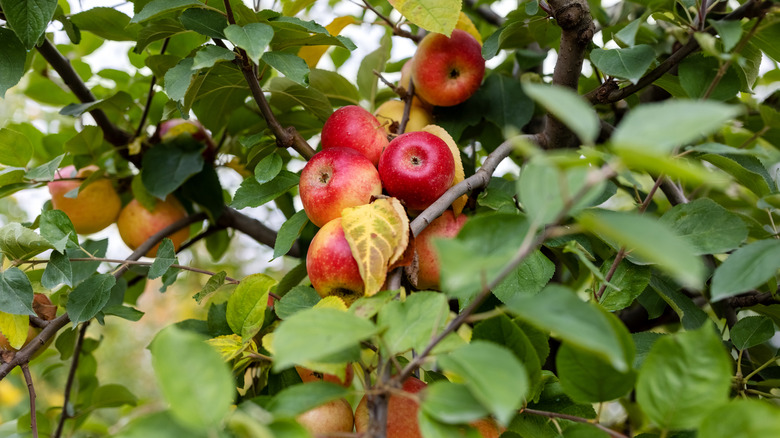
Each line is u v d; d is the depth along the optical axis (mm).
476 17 2225
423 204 1257
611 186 1443
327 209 1230
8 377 2518
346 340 760
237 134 1970
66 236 1364
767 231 1467
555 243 1336
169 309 4367
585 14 1262
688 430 966
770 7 1186
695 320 1349
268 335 1118
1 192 1694
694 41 1249
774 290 1364
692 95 1231
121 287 1925
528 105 1755
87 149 1858
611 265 1281
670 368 832
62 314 1553
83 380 2002
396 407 988
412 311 920
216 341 1166
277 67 1203
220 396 697
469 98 1744
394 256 1084
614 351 651
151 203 1897
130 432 702
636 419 1683
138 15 1203
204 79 1436
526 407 1048
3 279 1289
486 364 713
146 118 1988
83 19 1701
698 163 1296
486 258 630
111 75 2094
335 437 883
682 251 551
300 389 854
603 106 1961
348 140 1339
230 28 1134
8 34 1351
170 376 691
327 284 1127
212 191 1884
